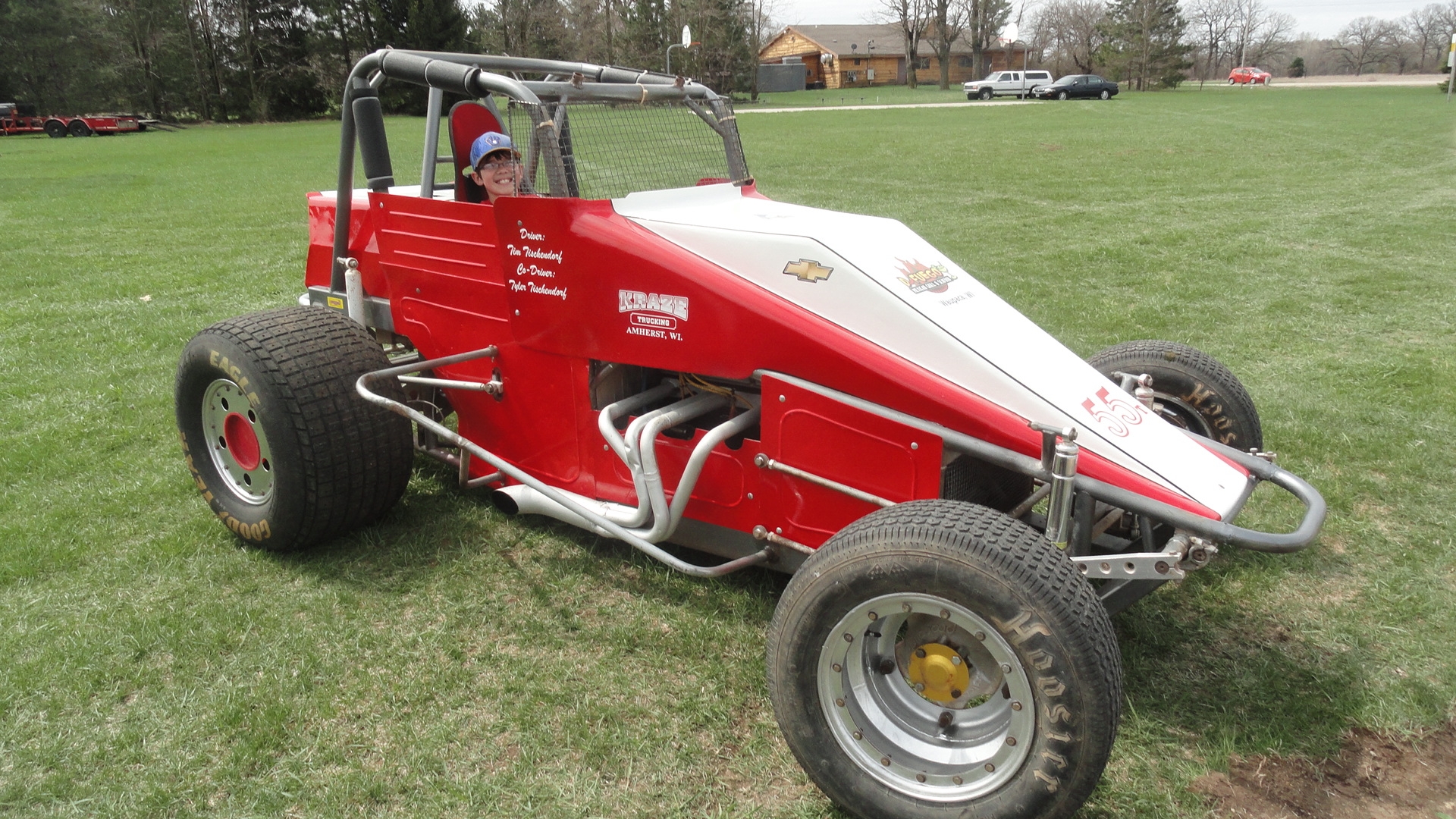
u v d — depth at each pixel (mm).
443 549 3473
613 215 2949
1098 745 1893
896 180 14438
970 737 2127
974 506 2125
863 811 2146
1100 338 5895
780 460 2729
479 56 3439
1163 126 23812
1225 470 2566
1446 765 2389
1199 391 3236
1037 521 3006
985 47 68938
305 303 4477
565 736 2486
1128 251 8625
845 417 2564
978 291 2930
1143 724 2533
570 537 3557
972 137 21891
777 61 77250
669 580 3242
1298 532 2225
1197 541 2258
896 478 2537
